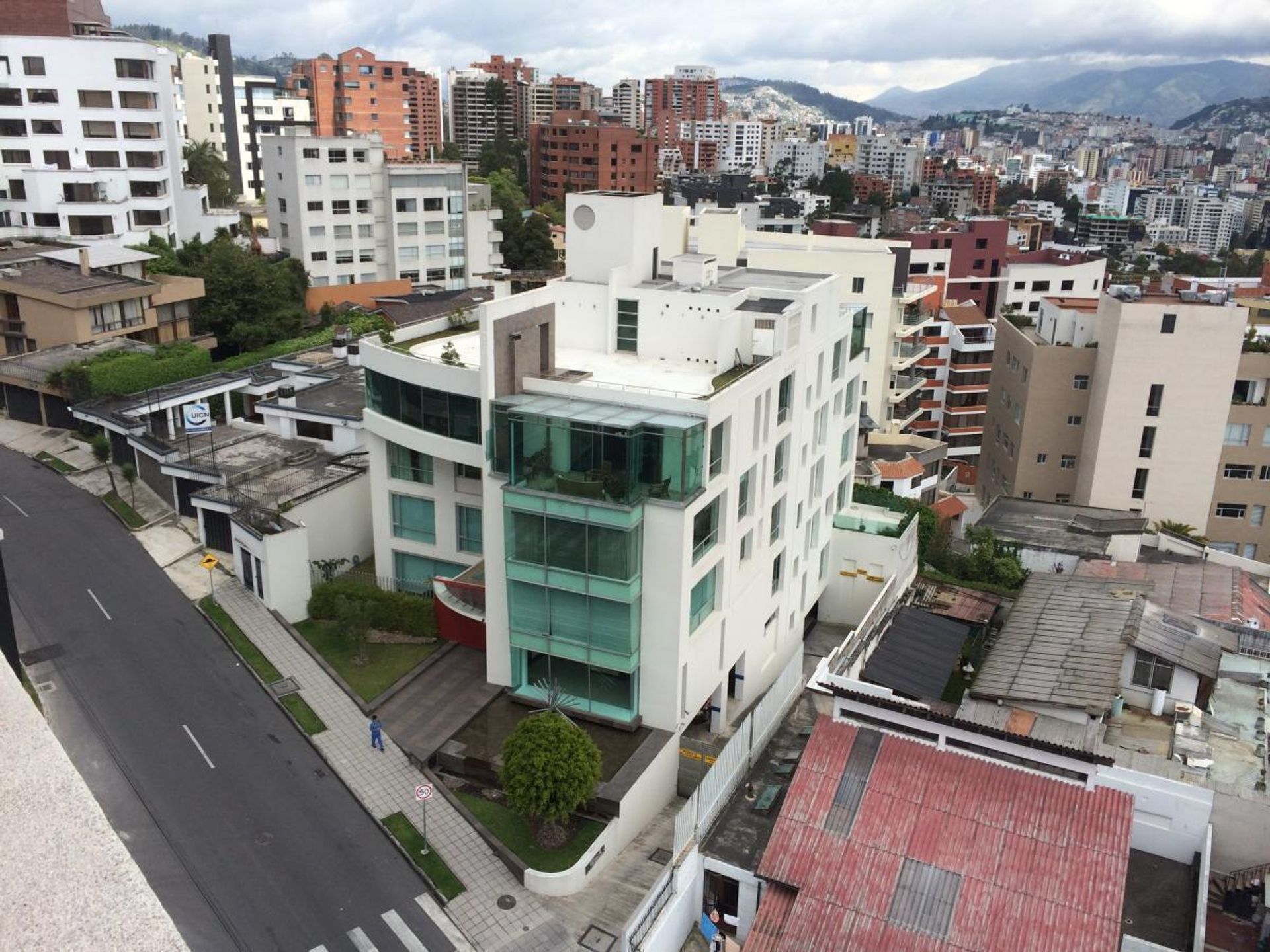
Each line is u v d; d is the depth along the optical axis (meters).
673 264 49.59
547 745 34.50
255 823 36.12
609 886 34.81
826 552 57.56
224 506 52.19
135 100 102.88
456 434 44.88
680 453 36.34
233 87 167.50
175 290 79.56
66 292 73.81
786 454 47.56
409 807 37.31
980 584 53.47
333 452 59.59
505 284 53.81
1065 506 64.12
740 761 34.84
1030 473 74.69
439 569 49.97
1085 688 35.44
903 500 61.66
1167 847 32.50
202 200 113.31
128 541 55.28
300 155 100.69
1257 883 30.86
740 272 55.53
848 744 32.84
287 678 44.19
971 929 27.45
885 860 29.36
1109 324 68.25
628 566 37.25
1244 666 39.69
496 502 40.22
